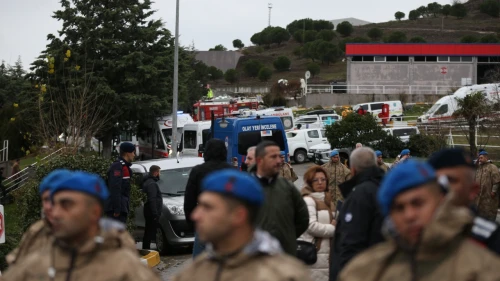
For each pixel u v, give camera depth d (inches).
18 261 268.2
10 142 1839.3
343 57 6496.1
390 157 1803.6
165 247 812.0
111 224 222.2
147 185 771.4
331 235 435.5
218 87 5521.7
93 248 216.1
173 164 898.1
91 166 727.1
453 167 238.8
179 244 801.6
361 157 350.6
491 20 7854.3
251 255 199.3
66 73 2071.9
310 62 6461.6
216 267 202.5
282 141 1339.8
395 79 3880.4
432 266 193.2
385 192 193.6
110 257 216.7
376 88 3855.8
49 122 1343.5
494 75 2824.8
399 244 197.9
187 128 1843.0
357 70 3909.9
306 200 442.3
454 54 3811.5
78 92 1556.3
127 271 214.5
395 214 193.5
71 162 719.7
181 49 2391.7
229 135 1336.1
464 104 1536.7
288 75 5969.5
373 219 331.3
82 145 1398.9
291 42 7805.1
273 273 195.5
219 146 483.2
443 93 3668.8
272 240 204.7
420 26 7741.1
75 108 1322.6
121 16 2214.6
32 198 695.1
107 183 706.8
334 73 5920.3
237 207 198.2
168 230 802.2
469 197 242.5
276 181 373.7
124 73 2181.3
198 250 487.2
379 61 3890.3
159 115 2209.6
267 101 3860.7
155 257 740.0
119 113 2133.4
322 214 444.5
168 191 863.7
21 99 2006.6
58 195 216.4
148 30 2249.0
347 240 332.5
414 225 190.4
